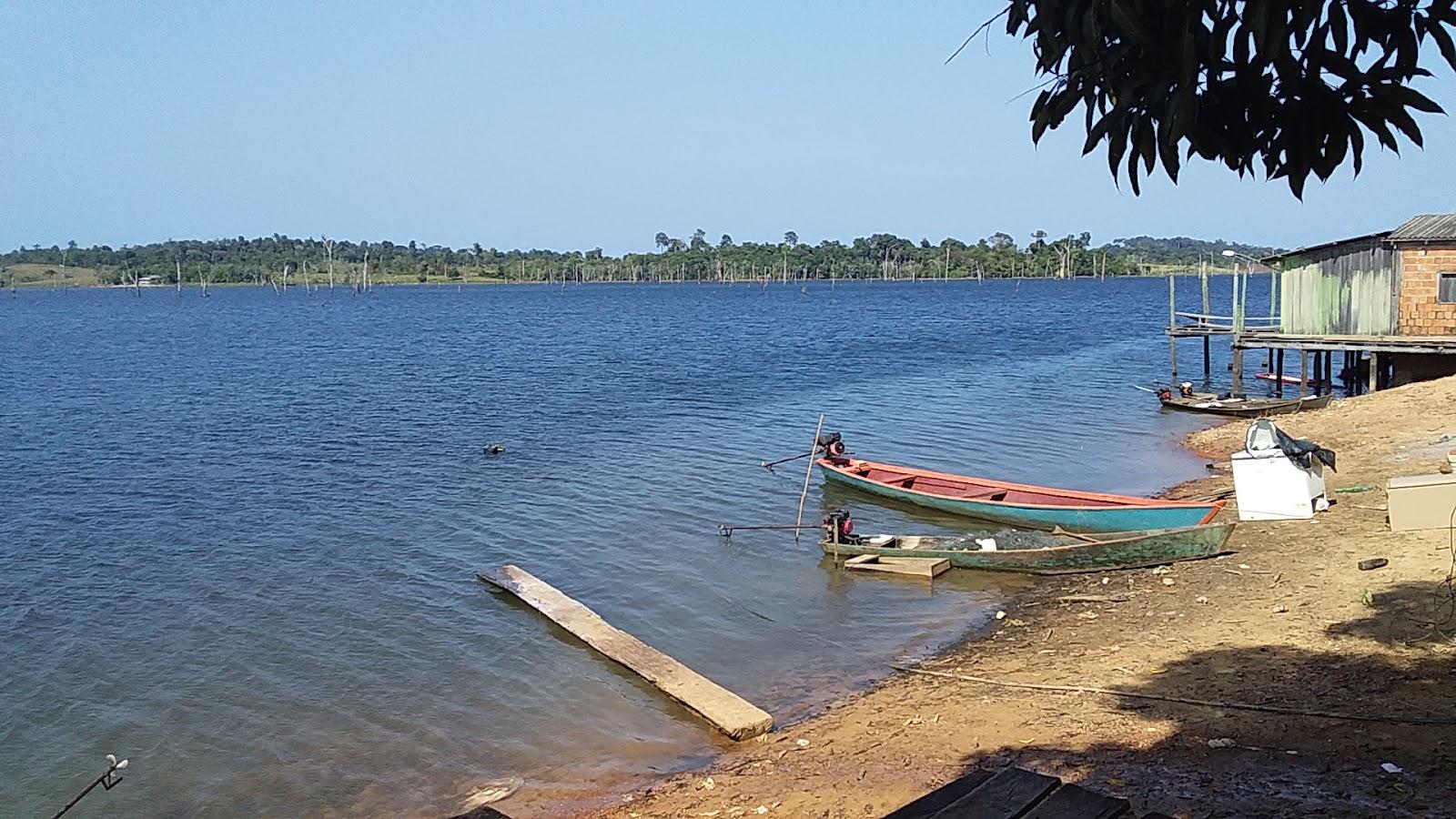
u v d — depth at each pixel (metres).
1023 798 5.09
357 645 15.23
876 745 11.23
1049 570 17.34
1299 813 7.89
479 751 12.08
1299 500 17.52
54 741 12.55
